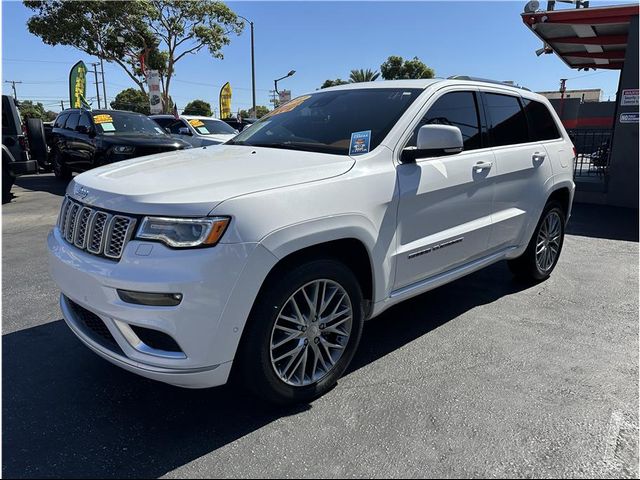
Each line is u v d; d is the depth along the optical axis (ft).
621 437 8.43
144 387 10.03
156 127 37.86
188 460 7.89
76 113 38.50
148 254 7.72
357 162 9.99
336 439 8.39
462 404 9.42
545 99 16.55
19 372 10.55
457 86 12.62
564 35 39.52
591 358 11.28
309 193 8.77
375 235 9.81
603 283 16.70
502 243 14.01
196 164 9.91
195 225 7.71
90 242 8.55
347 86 13.56
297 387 9.17
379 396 9.70
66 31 79.92
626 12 30.89
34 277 16.83
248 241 7.86
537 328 12.93
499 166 13.21
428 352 11.55
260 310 8.31
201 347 7.77
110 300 7.97
